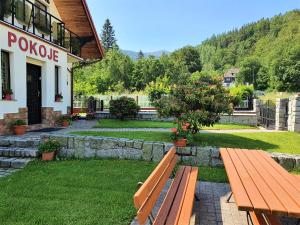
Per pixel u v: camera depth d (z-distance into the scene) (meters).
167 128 11.49
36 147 7.31
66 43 14.43
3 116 8.41
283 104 11.27
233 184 3.30
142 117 14.92
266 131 10.79
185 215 3.01
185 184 4.01
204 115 7.44
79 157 6.91
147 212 2.66
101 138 6.87
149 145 6.63
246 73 89.50
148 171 5.85
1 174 5.79
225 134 9.69
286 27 113.31
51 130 10.13
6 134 8.55
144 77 65.25
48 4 12.97
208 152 6.42
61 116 12.27
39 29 11.42
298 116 10.48
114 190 4.75
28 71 10.41
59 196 4.43
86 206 4.07
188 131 6.98
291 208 2.55
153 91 26.88
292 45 78.75
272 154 6.17
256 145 7.98
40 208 3.98
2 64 8.64
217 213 4.14
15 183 5.01
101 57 17.86
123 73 63.59
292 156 6.08
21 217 3.70
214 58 126.75
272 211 2.52
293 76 67.62
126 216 3.78
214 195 4.84
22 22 10.07
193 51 95.38
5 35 8.45
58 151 6.90
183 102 7.89
